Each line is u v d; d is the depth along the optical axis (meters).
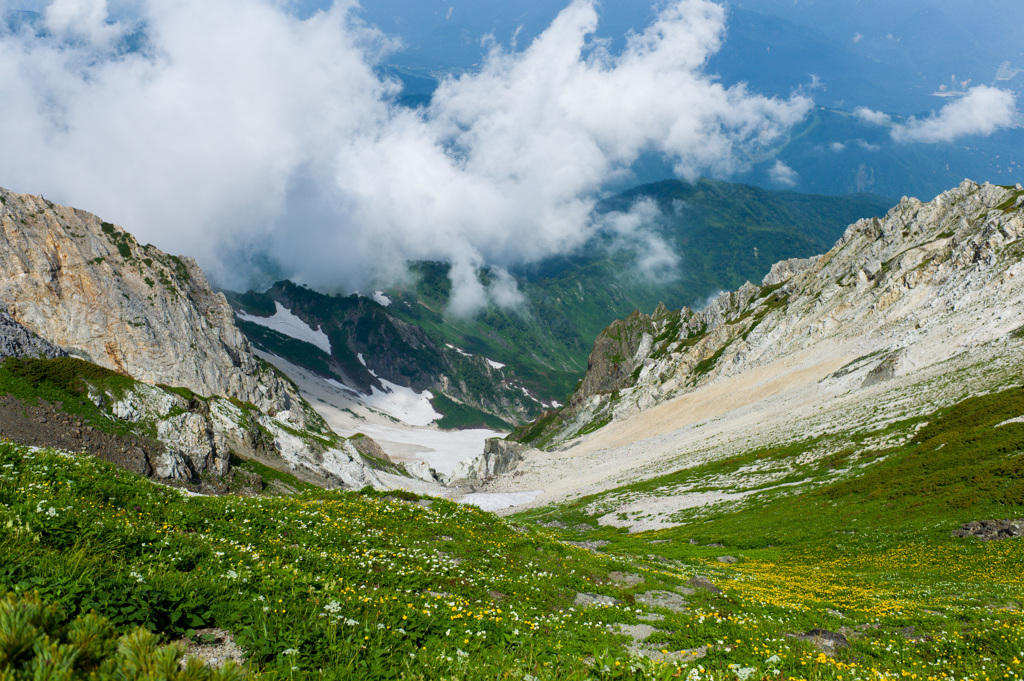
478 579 18.59
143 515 15.52
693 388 184.50
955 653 15.05
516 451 172.25
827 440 75.94
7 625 6.33
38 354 66.06
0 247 119.25
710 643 15.67
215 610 9.83
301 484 83.00
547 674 10.72
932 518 42.09
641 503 82.75
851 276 162.12
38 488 13.99
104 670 6.41
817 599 25.53
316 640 9.58
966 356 79.62
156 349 128.88
